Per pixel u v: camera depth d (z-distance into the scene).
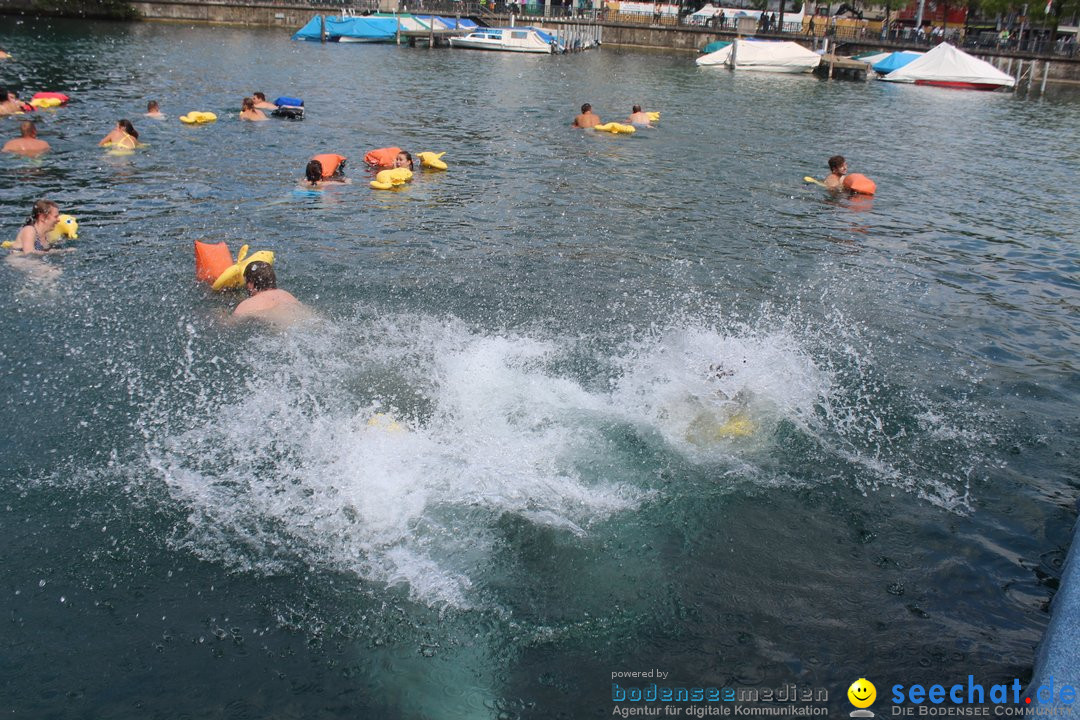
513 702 3.35
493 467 4.92
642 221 11.21
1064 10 55.34
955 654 3.63
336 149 15.42
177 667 3.46
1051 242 11.45
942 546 4.40
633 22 62.75
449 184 12.92
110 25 47.22
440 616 3.80
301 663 3.51
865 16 72.25
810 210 12.52
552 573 4.09
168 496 4.58
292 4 56.03
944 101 34.59
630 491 4.76
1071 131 25.98
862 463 5.18
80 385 5.75
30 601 3.79
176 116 17.91
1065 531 4.57
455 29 51.28
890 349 7.13
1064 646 3.44
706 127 21.55
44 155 13.20
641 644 3.67
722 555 4.27
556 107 24.20
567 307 7.73
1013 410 6.04
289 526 4.37
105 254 8.53
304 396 5.71
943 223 12.24
